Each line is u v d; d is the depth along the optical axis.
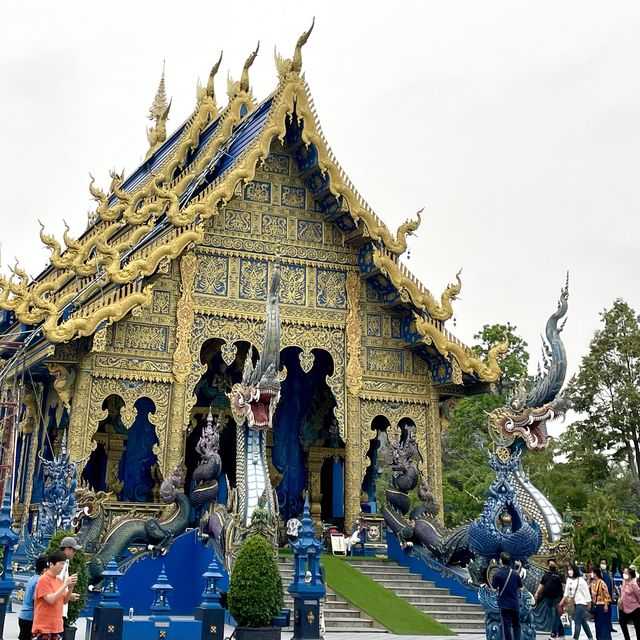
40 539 19.16
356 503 27.31
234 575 15.67
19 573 21.98
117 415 28.95
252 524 19.34
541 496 22.69
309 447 31.58
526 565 16.67
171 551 22.27
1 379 26.67
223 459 31.06
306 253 28.56
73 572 14.52
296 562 16.64
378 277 28.84
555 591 18.69
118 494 28.41
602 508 43.44
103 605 14.92
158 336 25.92
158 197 28.94
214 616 15.38
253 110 30.67
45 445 28.25
